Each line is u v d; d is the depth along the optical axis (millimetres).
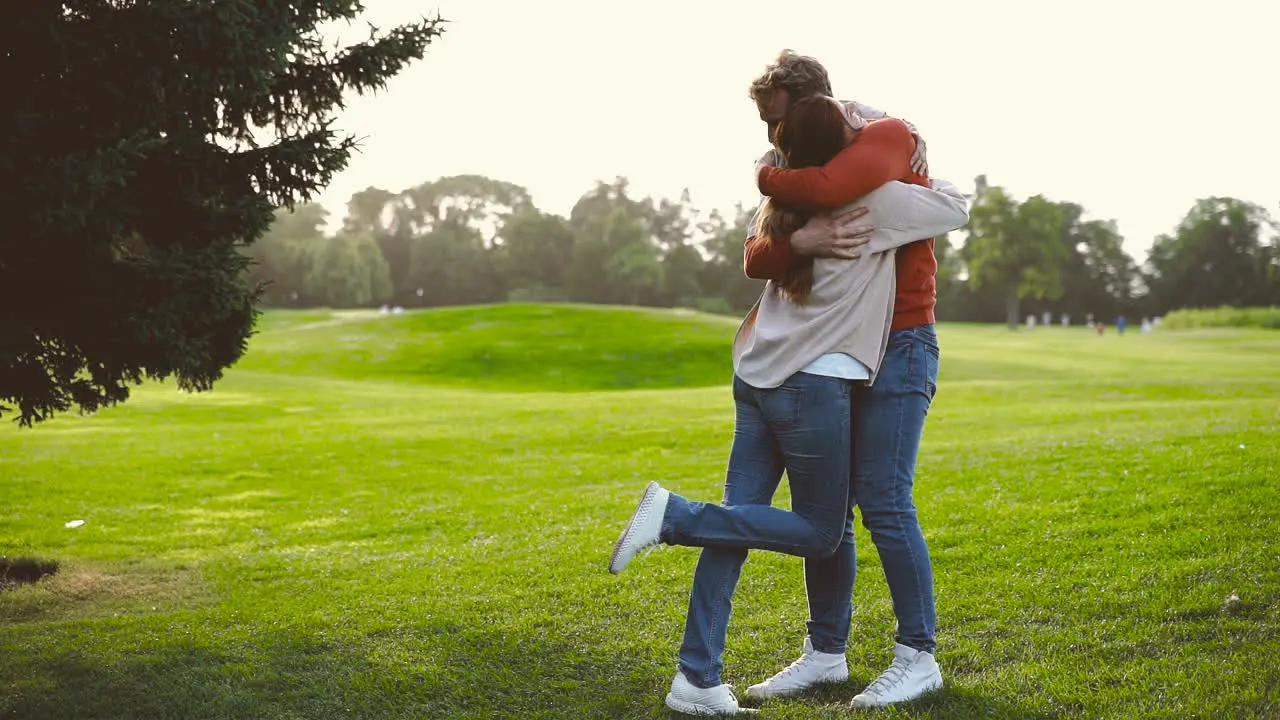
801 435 3123
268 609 4652
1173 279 107688
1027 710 2943
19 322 4828
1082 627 3646
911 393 3150
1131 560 4477
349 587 5125
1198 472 6332
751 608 4305
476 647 3891
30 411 5434
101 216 4668
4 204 4367
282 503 8812
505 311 49500
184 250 5203
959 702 3047
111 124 4914
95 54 4680
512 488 9320
